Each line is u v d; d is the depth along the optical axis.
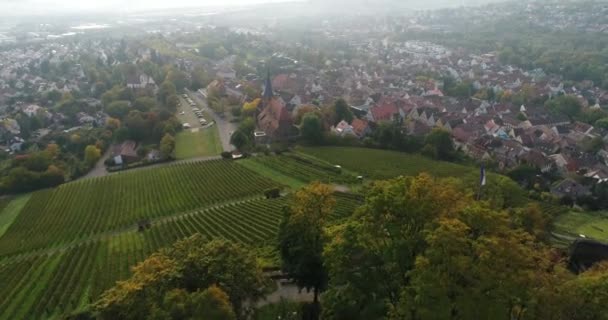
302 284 70.44
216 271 52.69
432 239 41.69
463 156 174.88
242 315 56.06
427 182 49.72
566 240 108.56
